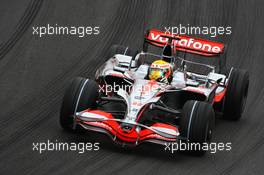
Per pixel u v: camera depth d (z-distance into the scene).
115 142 41.53
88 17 70.75
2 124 45.66
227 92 51.78
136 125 41.66
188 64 63.78
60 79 55.97
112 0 75.50
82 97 43.62
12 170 38.56
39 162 39.94
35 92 52.41
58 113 48.50
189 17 73.75
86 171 39.31
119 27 69.31
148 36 52.50
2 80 54.09
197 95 47.19
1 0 71.12
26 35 64.19
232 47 68.62
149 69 46.00
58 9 71.38
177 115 45.12
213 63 64.50
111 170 39.78
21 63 58.16
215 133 48.91
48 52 61.47
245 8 77.38
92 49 63.69
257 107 55.38
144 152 43.00
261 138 48.78
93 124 42.00
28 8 70.31
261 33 72.19
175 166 41.41
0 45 61.34
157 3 75.75
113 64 49.22
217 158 43.75
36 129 45.16
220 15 75.12
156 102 44.00
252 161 44.00
